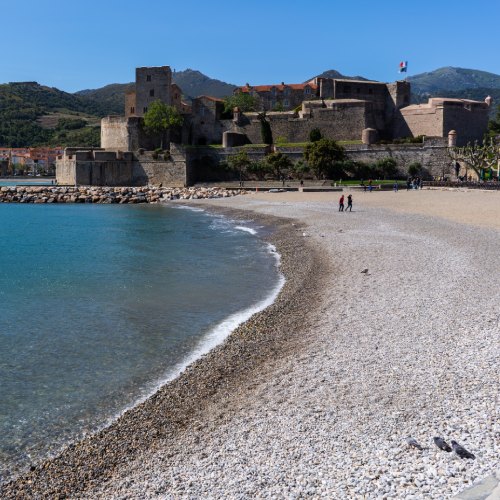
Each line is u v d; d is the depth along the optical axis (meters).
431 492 10.83
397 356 18.80
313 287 30.95
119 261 43.72
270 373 18.62
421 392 15.70
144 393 18.50
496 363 17.39
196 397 17.61
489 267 32.47
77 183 127.25
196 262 42.56
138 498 12.09
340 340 21.11
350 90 137.25
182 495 11.91
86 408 17.53
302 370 18.44
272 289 32.53
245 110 140.62
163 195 108.88
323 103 131.75
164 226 68.00
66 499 12.57
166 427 15.73
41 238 58.41
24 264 42.91
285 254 44.00
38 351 22.81
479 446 12.45
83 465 14.02
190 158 125.75
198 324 25.97
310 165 116.81
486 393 15.18
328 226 56.62
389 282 30.08
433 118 125.50
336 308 25.80
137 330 25.36
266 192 107.56
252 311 27.77
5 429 16.27
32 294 32.81
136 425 16.00
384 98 137.75
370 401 15.43
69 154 132.88
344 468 12.12
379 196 90.31
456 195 85.75
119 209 93.06
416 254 37.97
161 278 36.81
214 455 13.53
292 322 24.53
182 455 13.81
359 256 38.62
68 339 24.28
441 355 18.52
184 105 147.50
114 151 127.94
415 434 13.28
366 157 118.88
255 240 54.03
